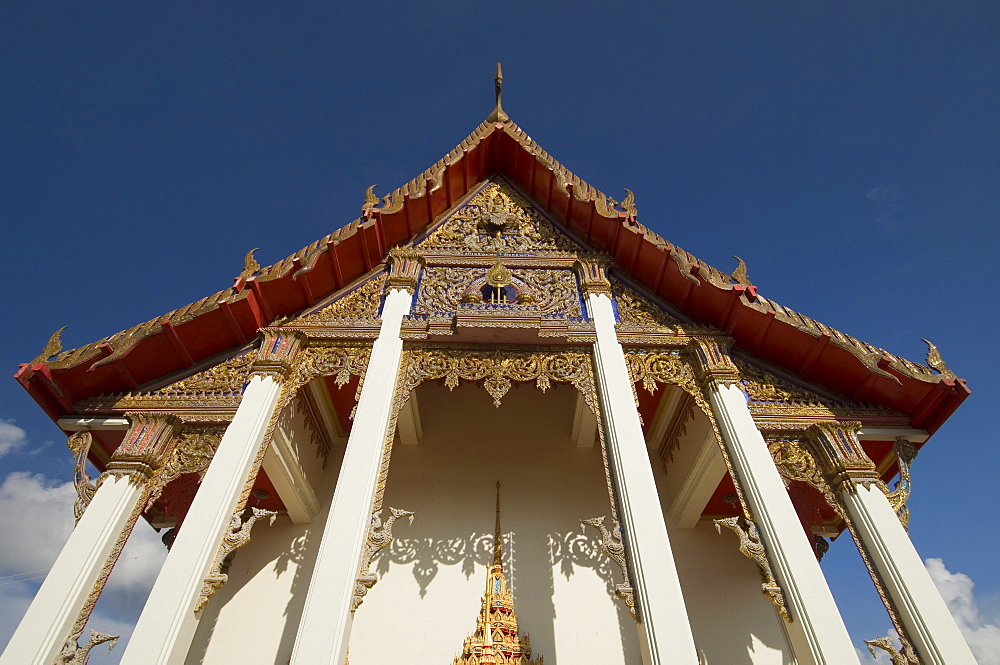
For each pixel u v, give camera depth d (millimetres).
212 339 6863
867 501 5730
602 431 6191
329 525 5156
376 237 7934
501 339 6898
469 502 8680
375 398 6184
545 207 9172
